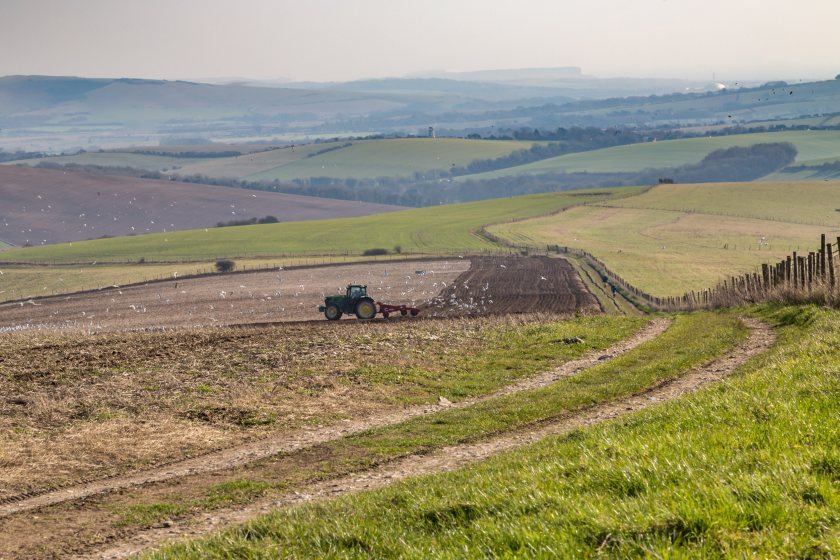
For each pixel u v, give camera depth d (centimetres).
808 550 1308
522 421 4034
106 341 7106
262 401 4738
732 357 5403
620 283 18838
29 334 7981
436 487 2244
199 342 7000
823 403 2375
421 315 11669
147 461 3634
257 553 1755
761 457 1806
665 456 1914
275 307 14538
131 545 2414
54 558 2339
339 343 6894
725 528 1382
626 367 5609
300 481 3089
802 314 6556
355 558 1614
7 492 3162
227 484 3073
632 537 1412
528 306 13350
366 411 4694
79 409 4459
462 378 5681
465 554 1477
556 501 1691
